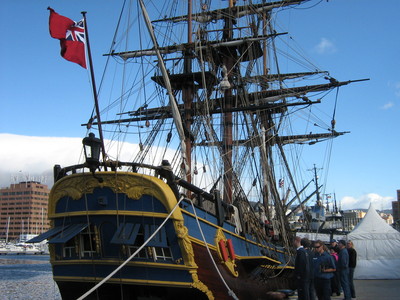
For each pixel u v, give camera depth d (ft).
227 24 120.57
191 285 45.75
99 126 48.49
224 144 103.24
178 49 97.66
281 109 126.72
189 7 98.53
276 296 69.51
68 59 49.19
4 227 630.74
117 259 46.47
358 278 104.53
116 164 46.52
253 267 61.93
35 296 105.29
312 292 50.16
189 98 92.38
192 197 55.93
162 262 45.78
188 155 80.84
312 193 149.69
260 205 90.89
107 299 49.06
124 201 45.80
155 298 47.70
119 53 102.12
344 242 57.00
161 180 45.52
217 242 50.93
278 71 123.03
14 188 643.04
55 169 49.88
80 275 48.42
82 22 50.65
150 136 84.33
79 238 48.08
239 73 107.14
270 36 108.88
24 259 384.47
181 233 44.60
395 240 104.94
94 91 49.11
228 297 52.80
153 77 90.48
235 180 69.31
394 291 73.67
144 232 45.24
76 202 47.96
